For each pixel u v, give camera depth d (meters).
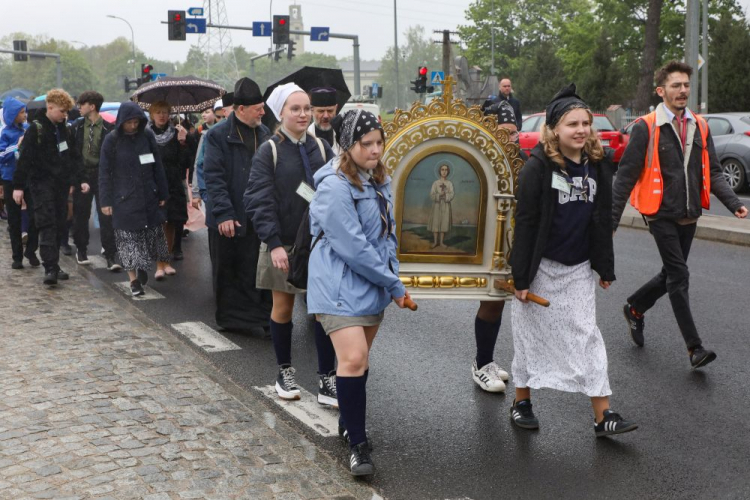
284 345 5.34
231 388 5.46
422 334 6.97
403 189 5.20
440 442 4.69
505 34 78.56
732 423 4.95
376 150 4.06
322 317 4.21
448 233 5.27
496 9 77.81
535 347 4.72
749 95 31.11
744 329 6.91
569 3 76.25
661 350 6.40
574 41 50.44
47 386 5.32
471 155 5.20
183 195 9.84
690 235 6.09
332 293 4.14
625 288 8.59
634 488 4.13
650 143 5.91
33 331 6.70
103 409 4.92
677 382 5.67
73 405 4.98
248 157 6.74
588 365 4.61
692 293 8.23
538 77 53.84
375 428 4.90
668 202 5.89
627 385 5.62
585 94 44.69
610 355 6.29
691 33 20.78
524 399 4.91
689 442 4.68
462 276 5.31
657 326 7.08
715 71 31.72
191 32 34.75
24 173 8.42
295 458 4.32
